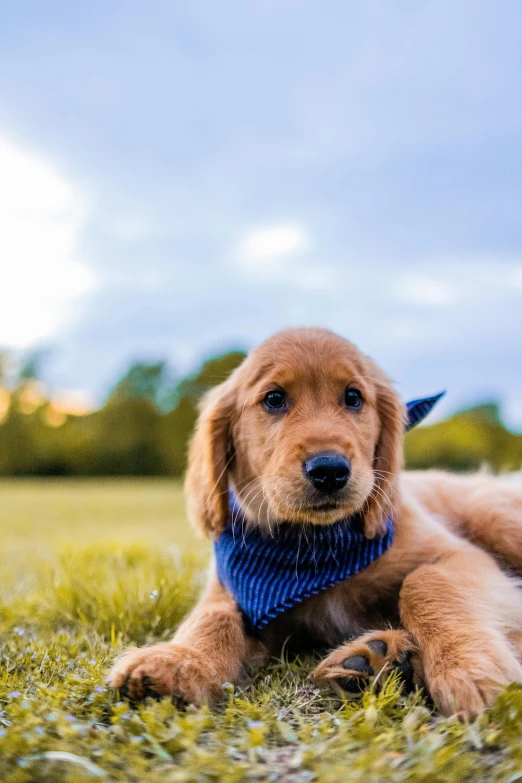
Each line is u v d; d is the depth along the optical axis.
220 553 0.56
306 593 0.52
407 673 0.44
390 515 0.54
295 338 0.57
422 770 0.33
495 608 0.47
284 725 0.38
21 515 2.04
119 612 0.61
